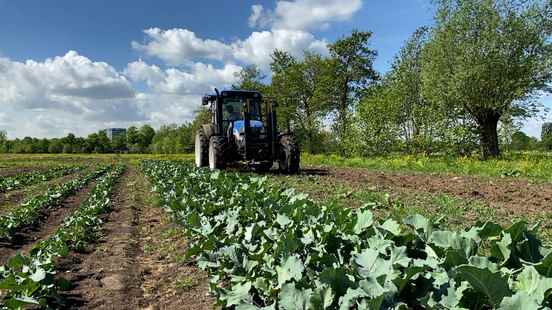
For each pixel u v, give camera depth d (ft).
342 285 8.74
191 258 18.02
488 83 77.92
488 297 7.70
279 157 48.11
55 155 192.24
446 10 81.10
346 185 38.17
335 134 119.75
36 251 19.01
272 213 17.51
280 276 10.38
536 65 77.92
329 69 141.59
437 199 29.86
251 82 159.33
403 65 105.60
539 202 29.35
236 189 25.07
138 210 31.63
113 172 65.92
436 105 84.79
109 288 15.26
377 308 7.75
